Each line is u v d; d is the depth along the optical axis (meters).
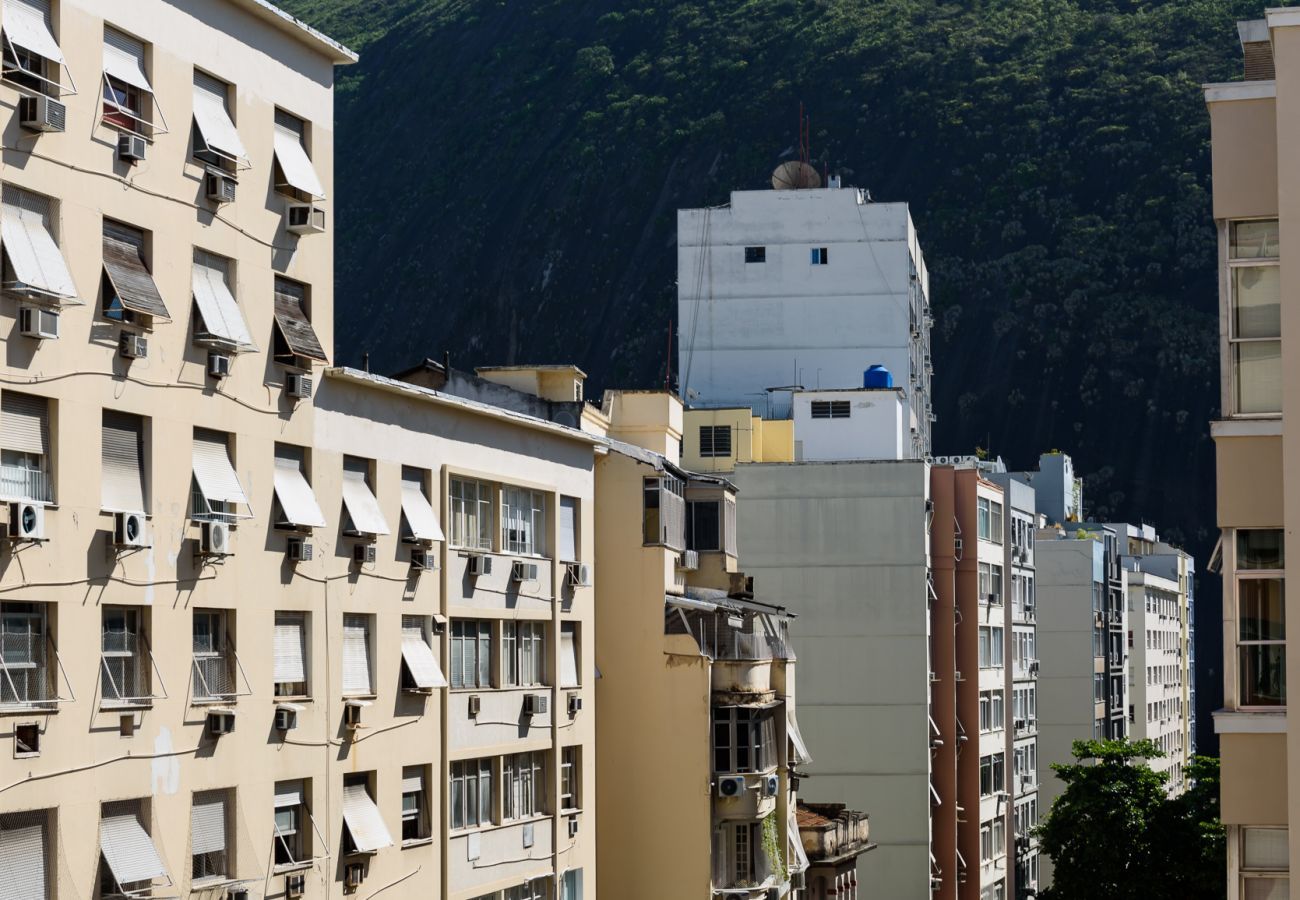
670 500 70.38
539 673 60.03
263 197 45.72
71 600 37.56
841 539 95.75
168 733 40.59
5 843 35.81
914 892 93.12
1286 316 35.00
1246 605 35.22
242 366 44.31
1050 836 96.44
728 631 68.69
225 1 44.16
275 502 45.56
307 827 46.34
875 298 127.06
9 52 36.81
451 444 54.50
